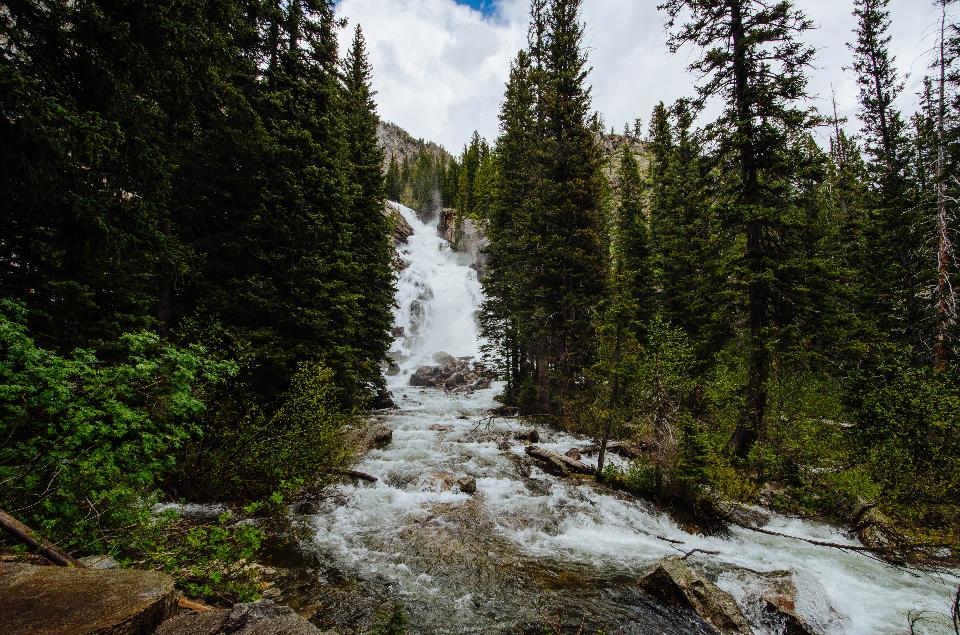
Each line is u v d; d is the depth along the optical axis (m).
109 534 5.38
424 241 67.88
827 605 7.65
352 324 17.89
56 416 5.04
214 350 10.28
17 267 7.12
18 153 6.01
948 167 16.77
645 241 29.05
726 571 8.59
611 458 15.94
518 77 29.92
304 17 15.10
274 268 14.12
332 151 16.61
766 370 14.88
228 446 9.68
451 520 9.97
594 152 23.50
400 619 6.35
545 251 22.75
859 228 23.44
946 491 10.99
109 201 7.44
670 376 12.22
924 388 12.36
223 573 6.48
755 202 15.24
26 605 2.41
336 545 8.54
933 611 7.82
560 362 23.39
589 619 6.77
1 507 4.73
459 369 39.75
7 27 6.45
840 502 12.71
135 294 8.75
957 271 17.89
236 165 13.70
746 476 13.90
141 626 2.43
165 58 8.36
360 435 15.57
